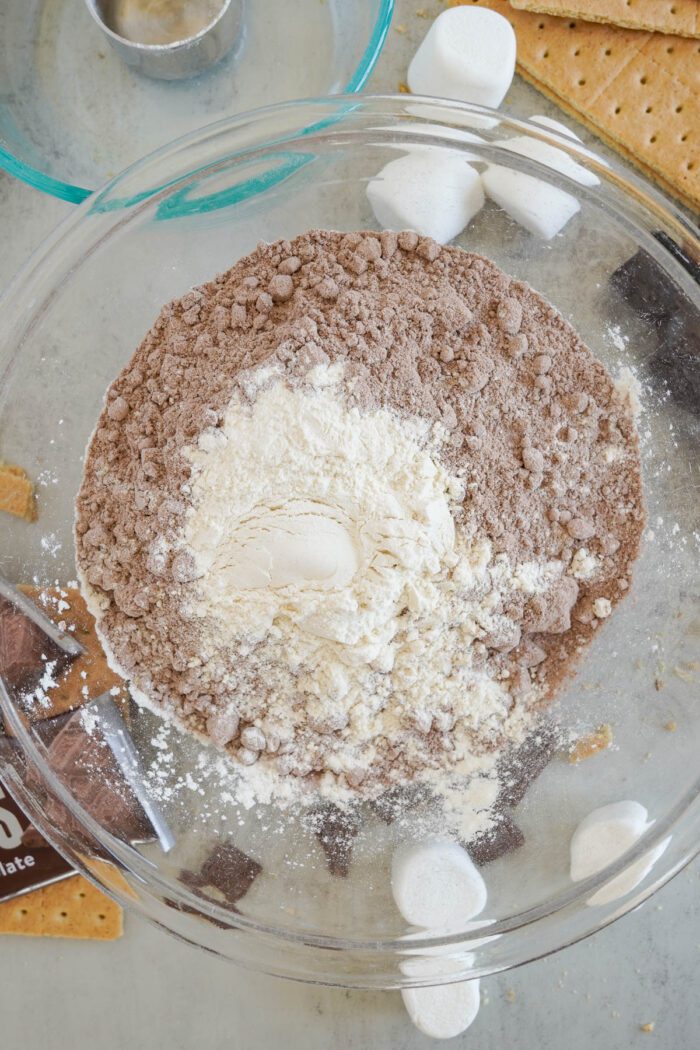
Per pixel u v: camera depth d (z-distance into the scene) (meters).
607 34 0.45
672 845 0.42
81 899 0.45
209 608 0.39
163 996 0.46
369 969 0.42
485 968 0.41
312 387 0.38
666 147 0.45
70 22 0.46
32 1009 0.45
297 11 0.46
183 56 0.44
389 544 0.38
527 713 0.41
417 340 0.40
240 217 0.44
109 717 0.41
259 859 0.42
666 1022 0.45
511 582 0.39
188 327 0.41
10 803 0.44
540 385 0.40
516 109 0.46
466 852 0.41
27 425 0.43
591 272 0.43
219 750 0.41
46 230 0.46
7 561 0.42
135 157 0.46
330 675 0.39
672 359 0.42
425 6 0.46
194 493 0.39
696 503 0.42
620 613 0.42
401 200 0.42
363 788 0.41
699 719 0.42
